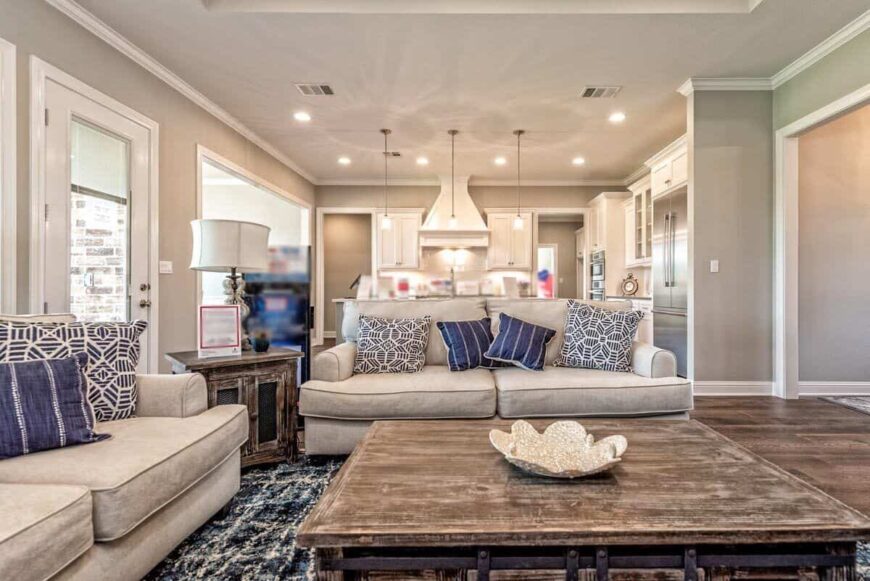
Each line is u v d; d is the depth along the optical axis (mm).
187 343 3566
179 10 2631
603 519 1011
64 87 2500
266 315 3234
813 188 3764
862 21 2777
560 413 2346
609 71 3430
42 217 2361
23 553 947
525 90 3746
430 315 2967
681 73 3475
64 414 1419
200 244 2240
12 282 2211
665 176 4426
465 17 2721
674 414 2426
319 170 6457
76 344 1660
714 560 1025
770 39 2990
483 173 6562
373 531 968
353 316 3000
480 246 6824
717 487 1167
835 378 3734
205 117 3912
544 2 2662
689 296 3744
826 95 3143
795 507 1062
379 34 2904
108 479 1210
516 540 967
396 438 1561
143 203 3105
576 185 7008
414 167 6270
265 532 1677
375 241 7070
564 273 9312
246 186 7070
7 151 2189
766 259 3693
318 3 2656
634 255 5898
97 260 2746
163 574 1427
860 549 1580
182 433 1556
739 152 3676
